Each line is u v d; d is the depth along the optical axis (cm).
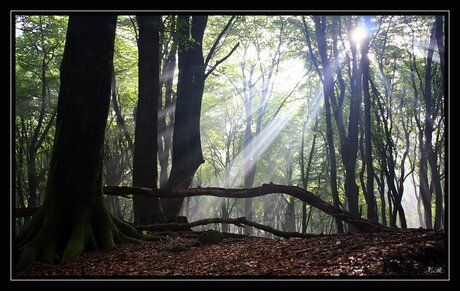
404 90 2777
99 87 942
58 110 960
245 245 1040
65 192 934
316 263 721
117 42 2525
